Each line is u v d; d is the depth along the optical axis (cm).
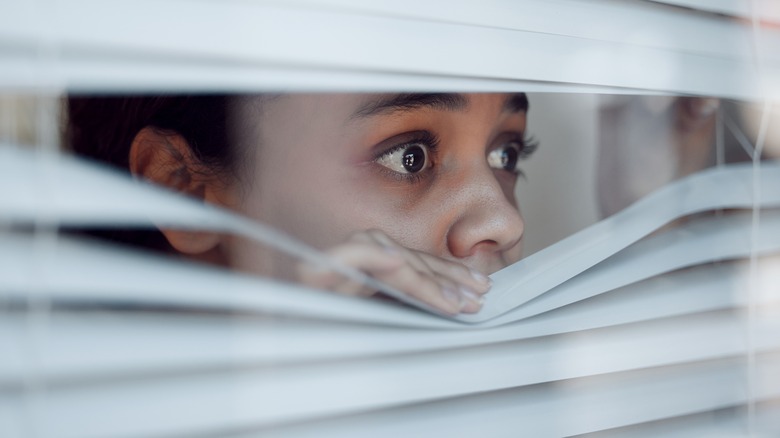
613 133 101
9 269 33
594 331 54
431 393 45
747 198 61
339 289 51
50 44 35
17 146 35
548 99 113
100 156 79
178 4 39
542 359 50
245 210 76
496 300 51
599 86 53
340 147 75
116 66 37
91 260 36
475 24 48
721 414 60
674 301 56
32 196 34
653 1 56
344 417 45
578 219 112
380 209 77
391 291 44
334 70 43
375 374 44
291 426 43
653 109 91
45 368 34
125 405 37
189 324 39
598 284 53
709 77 58
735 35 60
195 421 38
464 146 79
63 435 35
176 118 76
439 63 46
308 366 43
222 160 76
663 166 89
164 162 77
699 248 58
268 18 42
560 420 50
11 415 34
